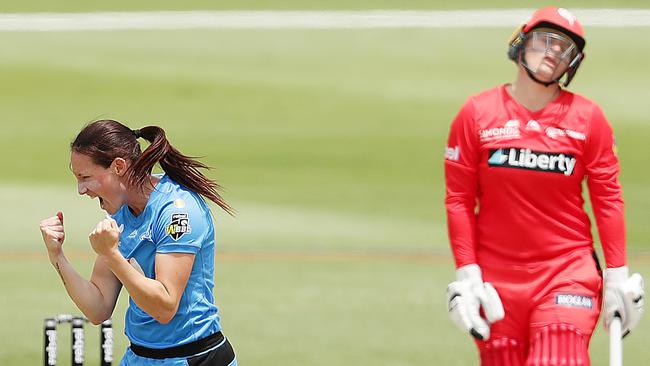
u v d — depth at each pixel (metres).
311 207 58.53
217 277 45.06
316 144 69.50
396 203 59.41
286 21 89.94
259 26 89.06
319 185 62.53
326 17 90.44
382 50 84.75
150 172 19.03
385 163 66.31
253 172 64.62
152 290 18.11
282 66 82.69
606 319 20.83
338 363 33.72
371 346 35.59
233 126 72.62
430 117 73.44
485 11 89.31
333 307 40.50
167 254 18.55
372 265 47.44
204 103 76.50
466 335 36.97
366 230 54.25
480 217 21.12
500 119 20.67
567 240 20.66
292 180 63.38
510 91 20.92
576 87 76.62
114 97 77.38
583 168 20.73
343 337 36.59
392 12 90.31
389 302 41.31
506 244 20.75
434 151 68.25
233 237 52.75
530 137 20.52
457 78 79.69
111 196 18.88
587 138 20.55
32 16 91.12
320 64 82.75
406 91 77.62
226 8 92.69
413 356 34.66
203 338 19.23
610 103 74.19
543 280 20.48
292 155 67.56
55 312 39.34
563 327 20.20
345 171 65.06
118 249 18.91
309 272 46.12
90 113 74.81
